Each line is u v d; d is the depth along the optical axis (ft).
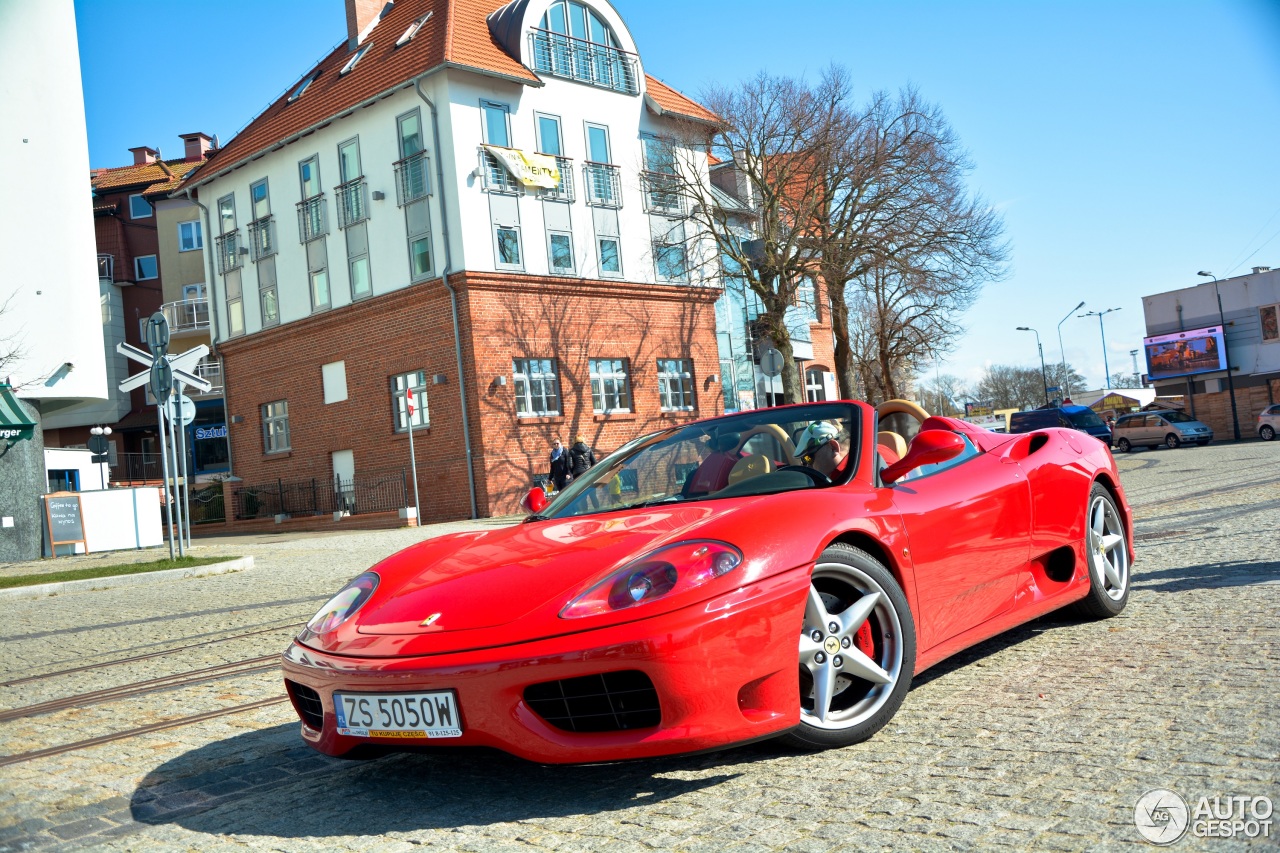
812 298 120.06
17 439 59.11
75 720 15.10
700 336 92.73
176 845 8.91
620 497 12.39
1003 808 7.81
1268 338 154.40
